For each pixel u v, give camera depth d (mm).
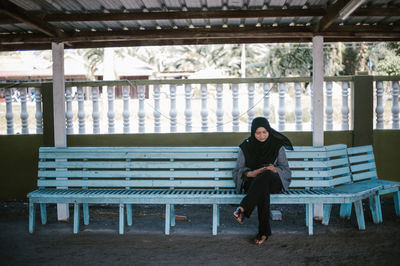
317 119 4926
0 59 32062
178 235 4500
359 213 4527
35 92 6094
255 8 4906
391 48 20062
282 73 33594
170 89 6020
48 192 4691
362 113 5941
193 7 4828
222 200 4359
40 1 4398
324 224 4777
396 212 5062
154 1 4594
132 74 33250
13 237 4500
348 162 4996
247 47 37375
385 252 3859
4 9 3955
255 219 5148
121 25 5363
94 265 3650
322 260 3689
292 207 5801
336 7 4270
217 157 4773
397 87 6059
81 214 5508
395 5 4828
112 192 4664
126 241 4320
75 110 13961
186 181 4754
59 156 4906
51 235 4559
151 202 4418
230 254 3883
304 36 4980
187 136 5984
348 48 32344
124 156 4867
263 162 4469
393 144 6020
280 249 3994
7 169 6180
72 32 5418
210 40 5992
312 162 4734
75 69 29031
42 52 41188
